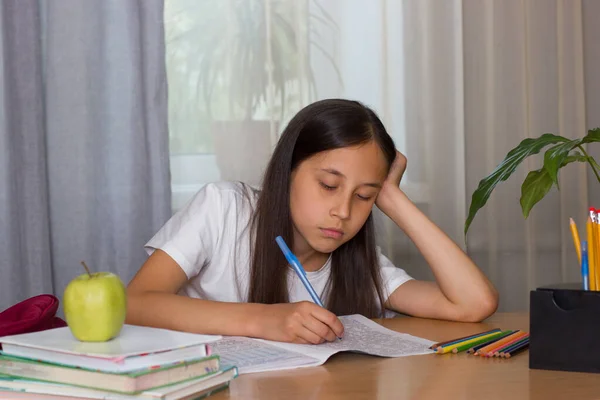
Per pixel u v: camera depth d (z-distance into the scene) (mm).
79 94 2162
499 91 2562
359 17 2393
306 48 2340
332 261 1509
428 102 2475
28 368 791
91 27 2164
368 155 1290
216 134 2297
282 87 2328
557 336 958
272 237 1401
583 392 849
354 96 2396
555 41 2611
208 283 1516
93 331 806
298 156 1340
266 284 1416
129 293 1289
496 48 2557
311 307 1110
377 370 959
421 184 2480
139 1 2180
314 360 986
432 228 1426
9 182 2068
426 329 1290
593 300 941
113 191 2189
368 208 1345
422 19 2463
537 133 2611
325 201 1299
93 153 2178
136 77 2174
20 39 2104
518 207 2578
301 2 2334
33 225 2113
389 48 2447
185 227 1450
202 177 2295
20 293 2100
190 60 2281
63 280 2174
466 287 1368
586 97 2670
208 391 823
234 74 2301
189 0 2277
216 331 1152
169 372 774
